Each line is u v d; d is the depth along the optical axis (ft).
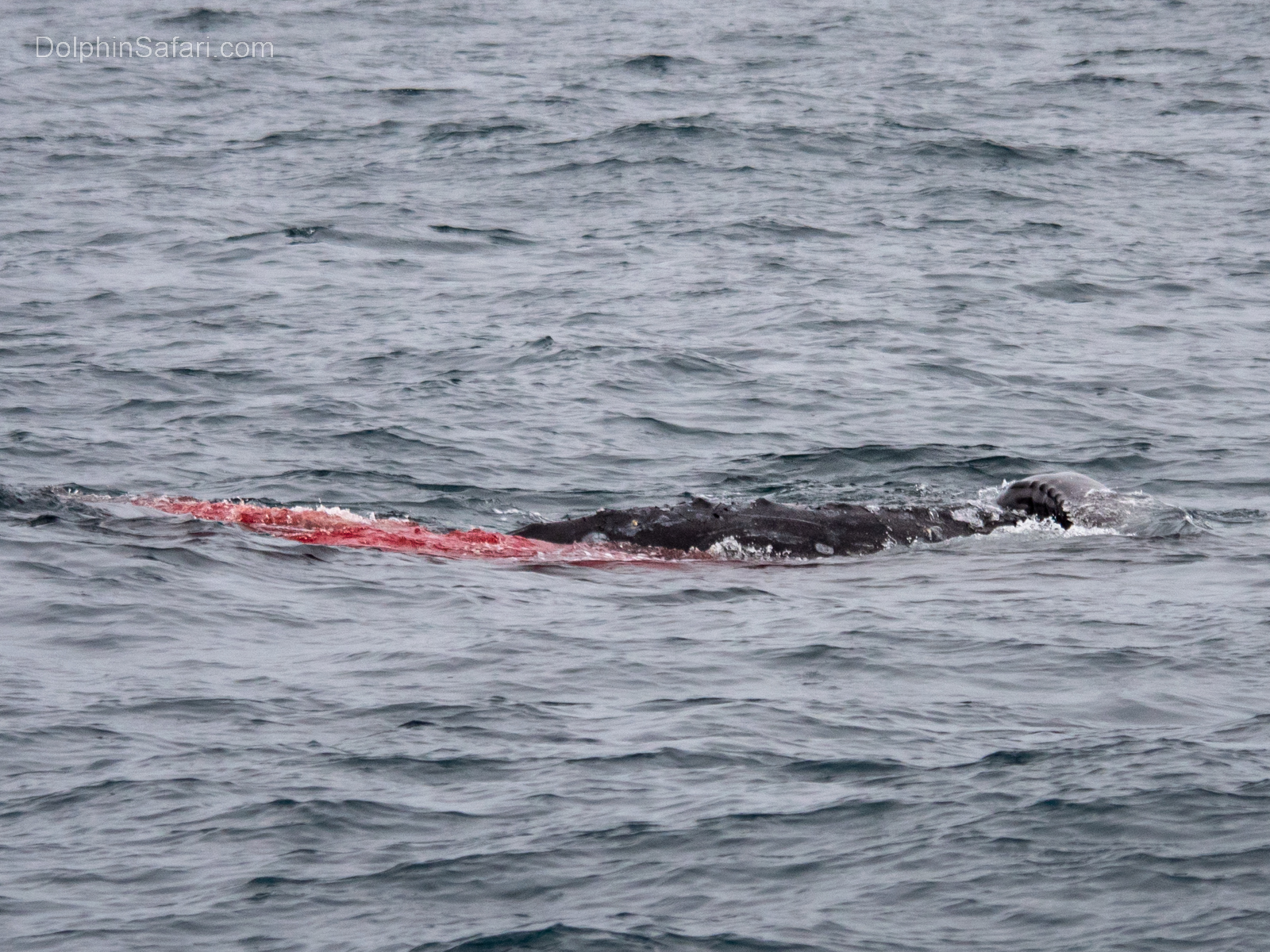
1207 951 70.23
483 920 74.59
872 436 208.03
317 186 393.29
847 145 428.97
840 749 94.68
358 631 120.06
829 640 117.29
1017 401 224.53
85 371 231.91
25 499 153.79
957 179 393.29
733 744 95.40
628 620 124.47
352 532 151.74
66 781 89.61
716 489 184.75
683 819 84.69
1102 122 472.03
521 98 509.76
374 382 230.27
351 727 98.32
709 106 491.31
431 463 192.65
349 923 74.43
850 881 77.71
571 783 89.66
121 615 120.88
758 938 72.69
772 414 218.18
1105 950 70.85
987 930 73.05
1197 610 125.70
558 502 179.83
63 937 73.15
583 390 227.20
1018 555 148.66
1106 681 107.96
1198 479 188.14
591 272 308.40
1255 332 266.36
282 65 596.29
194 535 144.05
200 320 269.44
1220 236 340.39
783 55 605.73
